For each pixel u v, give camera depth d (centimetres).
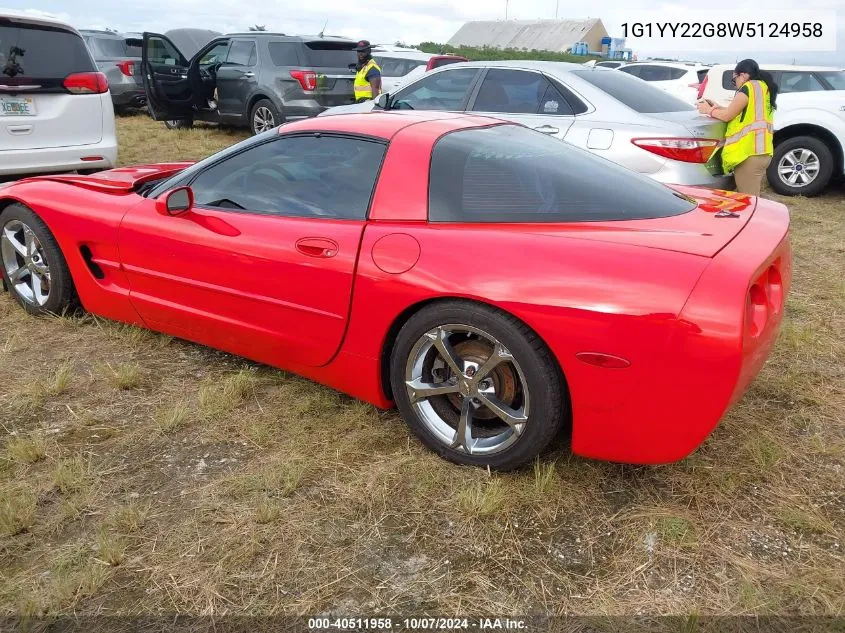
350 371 279
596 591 201
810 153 809
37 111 552
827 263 538
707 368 204
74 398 309
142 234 324
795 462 265
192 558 213
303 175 294
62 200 359
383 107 704
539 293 222
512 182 261
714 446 274
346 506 238
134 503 238
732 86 980
